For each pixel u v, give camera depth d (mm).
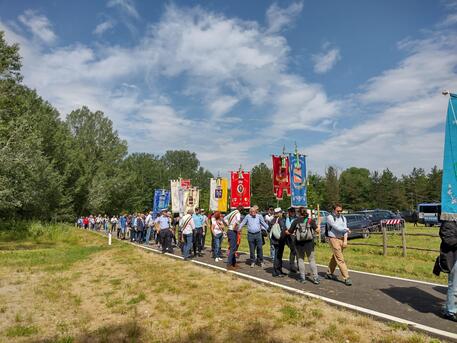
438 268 6363
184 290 8430
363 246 17797
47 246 23703
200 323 6336
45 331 6398
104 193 61531
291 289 8203
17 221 33781
